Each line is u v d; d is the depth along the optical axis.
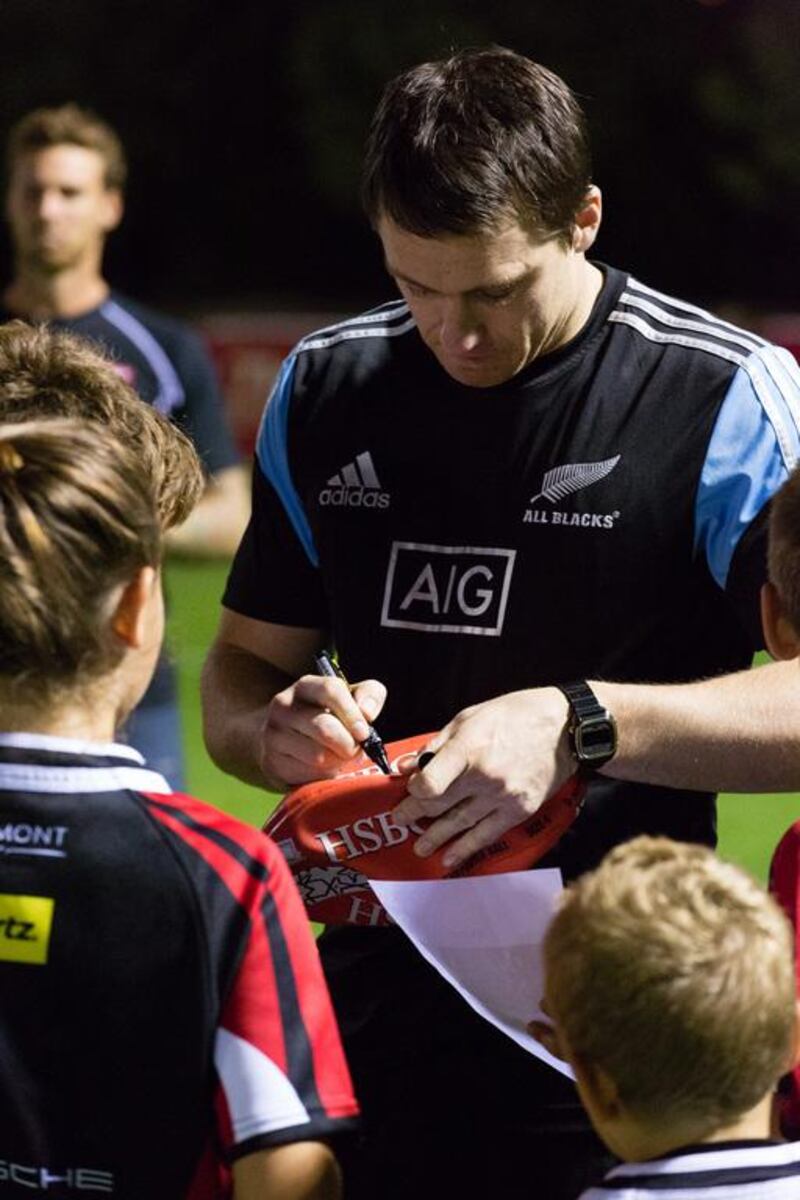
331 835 2.27
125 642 1.87
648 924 1.74
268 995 1.82
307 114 19.08
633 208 19.58
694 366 2.47
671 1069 1.73
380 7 18.92
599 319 2.50
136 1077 1.80
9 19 19.28
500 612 2.50
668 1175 1.76
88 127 4.88
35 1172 1.80
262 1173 1.79
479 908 2.29
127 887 1.82
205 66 19.50
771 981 1.74
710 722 2.31
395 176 2.28
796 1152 1.80
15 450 1.83
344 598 2.60
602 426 2.47
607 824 2.47
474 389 2.50
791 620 2.14
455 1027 2.47
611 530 2.46
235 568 2.80
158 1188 1.81
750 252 19.70
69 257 4.87
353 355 2.61
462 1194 2.46
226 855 1.85
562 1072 2.30
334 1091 1.84
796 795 7.13
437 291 2.34
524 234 2.29
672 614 2.50
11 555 1.78
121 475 1.85
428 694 2.55
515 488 2.49
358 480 2.57
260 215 19.89
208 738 2.72
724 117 19.19
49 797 1.84
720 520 2.46
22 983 1.81
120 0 19.38
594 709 2.27
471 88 2.29
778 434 2.45
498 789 2.21
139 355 4.90
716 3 19.19
